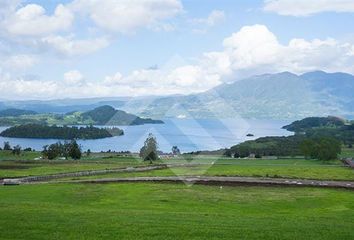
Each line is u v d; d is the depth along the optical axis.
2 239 36.16
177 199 76.75
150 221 45.56
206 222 46.03
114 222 44.19
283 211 67.19
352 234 41.06
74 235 38.12
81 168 153.75
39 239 36.50
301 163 181.75
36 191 84.44
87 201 73.38
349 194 86.81
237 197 80.50
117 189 89.62
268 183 102.12
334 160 192.62
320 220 50.62
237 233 40.44
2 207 54.28
